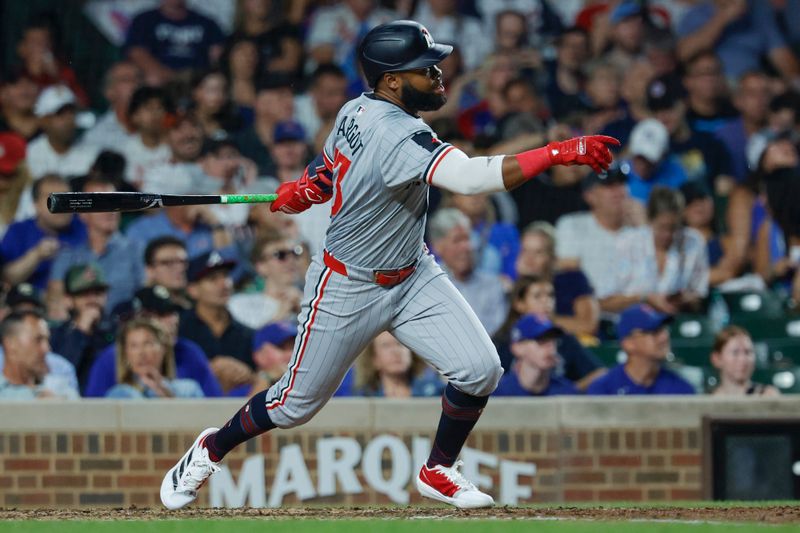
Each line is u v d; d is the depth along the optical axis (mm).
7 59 34969
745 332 31922
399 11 37531
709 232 34531
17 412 29469
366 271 14688
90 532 13312
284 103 35344
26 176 33719
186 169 34219
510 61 36750
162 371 30750
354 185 14305
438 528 13328
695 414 30672
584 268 33625
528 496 30297
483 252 33250
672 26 37469
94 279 31219
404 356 31234
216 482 29812
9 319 30469
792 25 37906
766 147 35406
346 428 30094
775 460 30609
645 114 36062
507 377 31359
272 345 31047
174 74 36094
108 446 29641
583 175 34188
